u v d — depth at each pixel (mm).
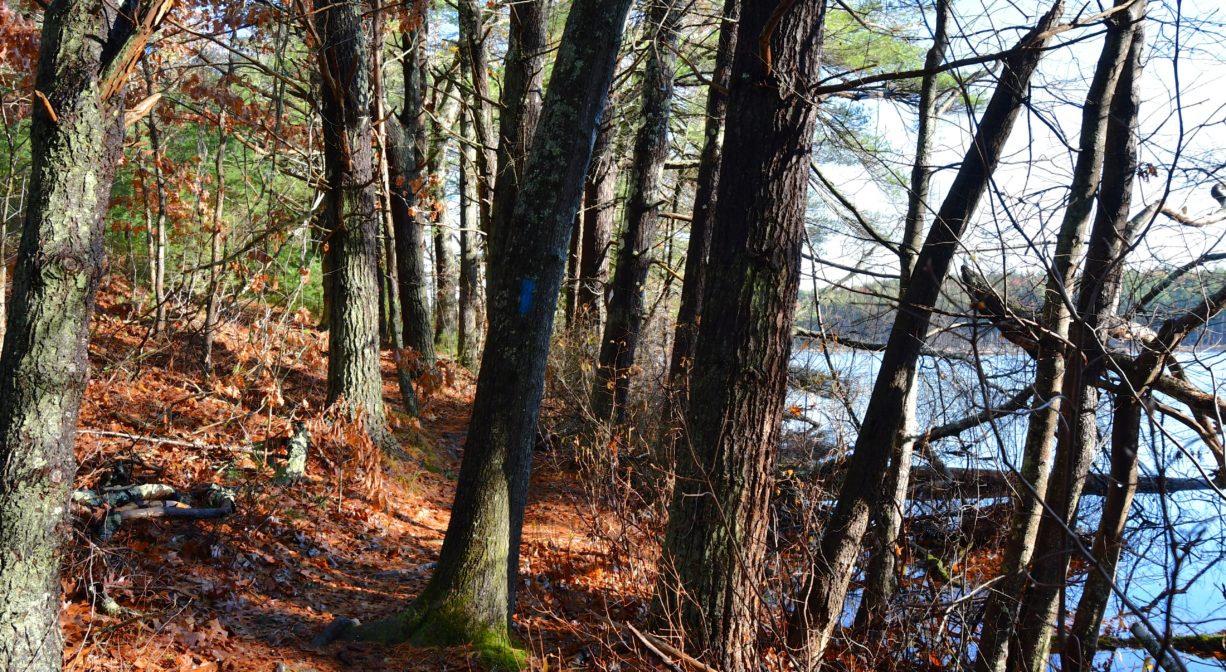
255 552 6797
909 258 7117
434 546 8781
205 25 8539
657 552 7094
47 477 3316
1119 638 6973
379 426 10523
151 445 8281
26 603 3283
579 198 5816
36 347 3254
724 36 10492
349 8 9617
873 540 6988
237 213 13375
